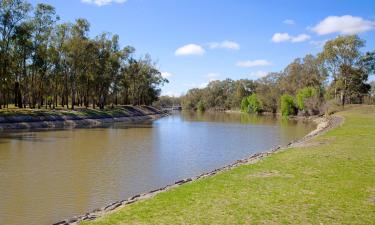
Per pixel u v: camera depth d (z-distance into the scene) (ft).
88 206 54.29
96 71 265.54
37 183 67.92
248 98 487.61
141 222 34.60
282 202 40.40
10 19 186.39
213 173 68.49
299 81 413.39
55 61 231.91
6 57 186.80
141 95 433.07
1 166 83.15
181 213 37.06
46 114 199.00
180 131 189.98
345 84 311.68
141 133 171.63
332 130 131.54
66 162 89.30
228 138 156.15
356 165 61.16
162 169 83.46
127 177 74.23
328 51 310.65
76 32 246.88
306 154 74.13
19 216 49.78
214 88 615.16
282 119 329.72
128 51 339.57
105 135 155.53
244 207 38.75
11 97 280.10
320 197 42.19
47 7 213.46
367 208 38.14
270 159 69.97
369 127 139.95
